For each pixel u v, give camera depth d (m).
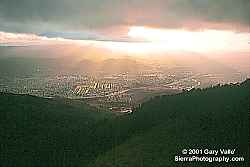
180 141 102.38
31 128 128.62
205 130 105.88
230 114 111.25
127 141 111.81
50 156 108.00
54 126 133.62
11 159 106.31
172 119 120.31
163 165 92.12
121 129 123.19
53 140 119.62
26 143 116.69
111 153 104.38
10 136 120.00
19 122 131.38
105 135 120.25
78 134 124.19
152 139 108.00
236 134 100.44
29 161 105.19
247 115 107.88
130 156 99.69
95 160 102.25
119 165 95.31
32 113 142.00
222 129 104.25
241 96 123.81
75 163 102.44
